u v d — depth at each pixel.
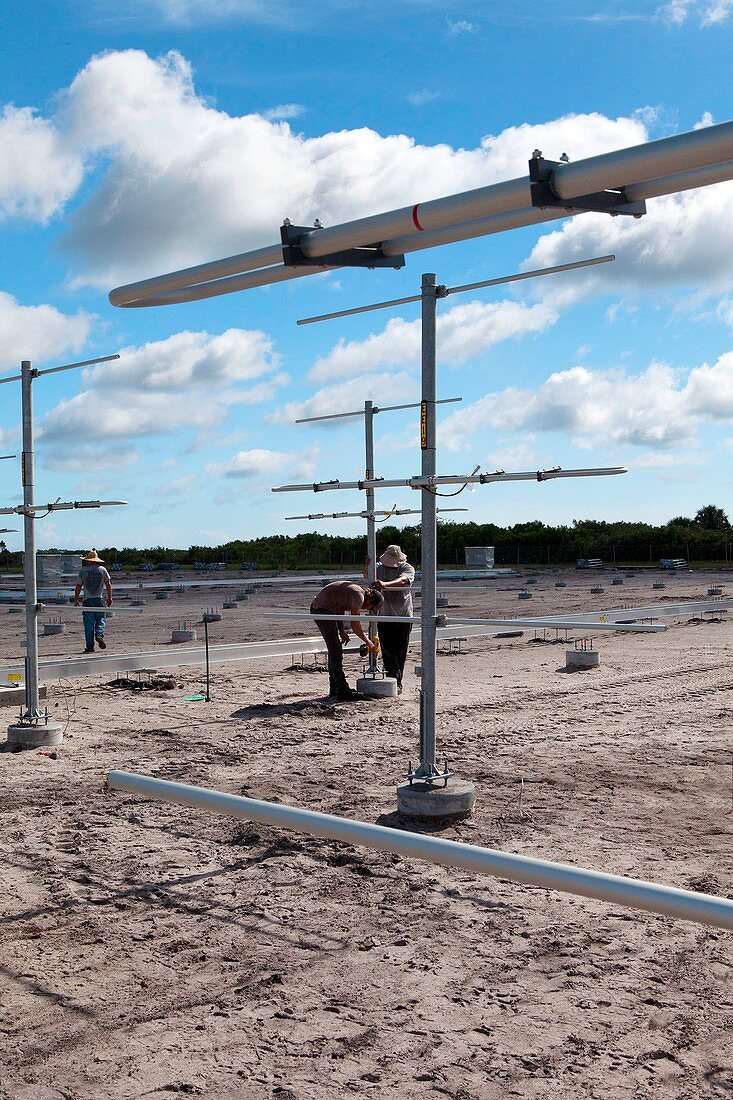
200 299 5.81
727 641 18.70
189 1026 4.02
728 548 59.72
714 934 5.01
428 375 7.18
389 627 12.41
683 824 7.00
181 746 9.43
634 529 62.56
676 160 3.49
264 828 6.78
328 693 12.62
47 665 13.42
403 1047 3.84
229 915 5.25
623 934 5.01
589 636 19.84
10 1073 3.65
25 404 9.53
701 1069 3.69
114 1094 3.51
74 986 4.39
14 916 5.23
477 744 9.59
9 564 60.31
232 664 15.35
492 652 17.31
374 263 5.29
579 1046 3.86
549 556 62.19
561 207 3.97
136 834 6.68
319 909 5.35
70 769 8.52
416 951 4.80
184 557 70.69
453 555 62.25
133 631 22.30
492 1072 3.66
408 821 7.00
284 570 61.69
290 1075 3.63
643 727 10.45
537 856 6.26
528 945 4.87
